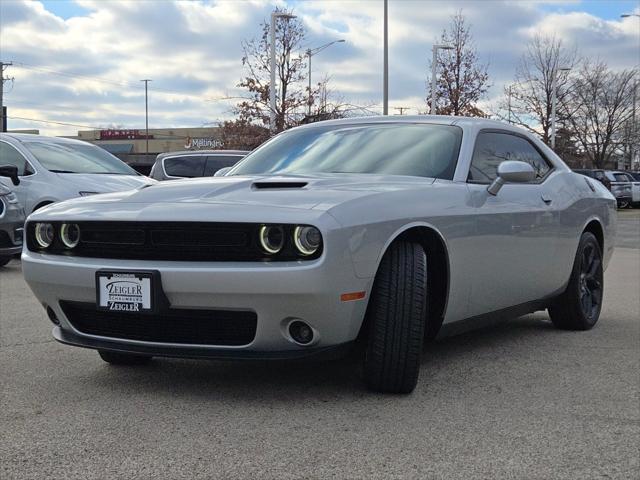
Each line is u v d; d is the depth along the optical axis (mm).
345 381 3867
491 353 4656
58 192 8953
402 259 3510
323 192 3479
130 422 3215
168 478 2629
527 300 4770
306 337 3330
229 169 4852
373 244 3350
